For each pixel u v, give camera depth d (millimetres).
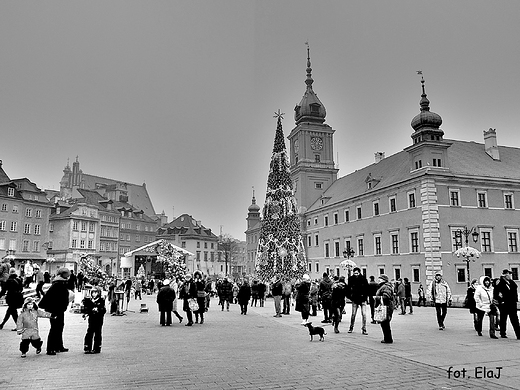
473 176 52812
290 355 13211
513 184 54656
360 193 66625
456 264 50562
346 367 11414
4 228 78438
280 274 44750
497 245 52688
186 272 43250
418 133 54156
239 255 176750
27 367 11352
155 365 11672
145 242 120812
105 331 19453
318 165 89250
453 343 15336
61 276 13484
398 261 56469
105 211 106688
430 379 10094
